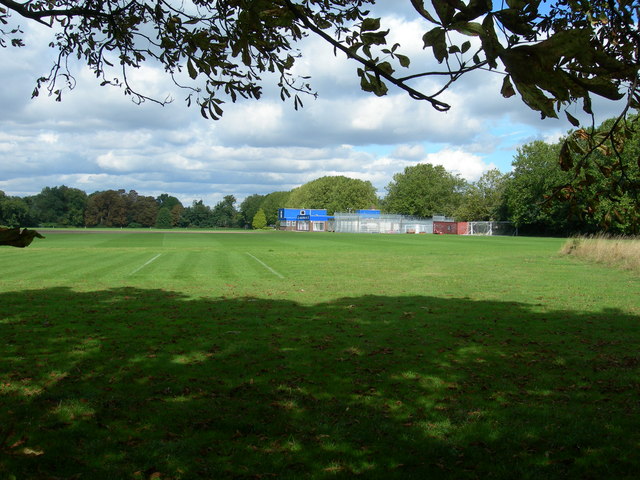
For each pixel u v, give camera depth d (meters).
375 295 13.91
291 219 125.56
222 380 6.29
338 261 24.86
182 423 4.99
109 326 9.44
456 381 6.29
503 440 4.64
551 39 1.08
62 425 4.89
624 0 1.76
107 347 7.85
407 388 6.03
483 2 1.14
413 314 10.91
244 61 1.84
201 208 153.62
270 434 4.77
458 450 4.45
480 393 5.87
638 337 8.69
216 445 4.53
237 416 5.17
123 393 5.80
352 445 4.55
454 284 16.27
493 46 1.16
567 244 28.36
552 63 1.10
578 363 7.05
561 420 5.09
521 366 6.92
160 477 3.96
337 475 4.02
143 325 9.56
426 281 17.05
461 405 5.49
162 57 3.39
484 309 11.60
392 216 108.94
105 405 5.42
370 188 133.75
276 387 6.04
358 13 3.03
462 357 7.38
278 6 1.72
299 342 8.26
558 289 15.08
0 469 4.00
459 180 117.94
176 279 17.31
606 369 6.75
